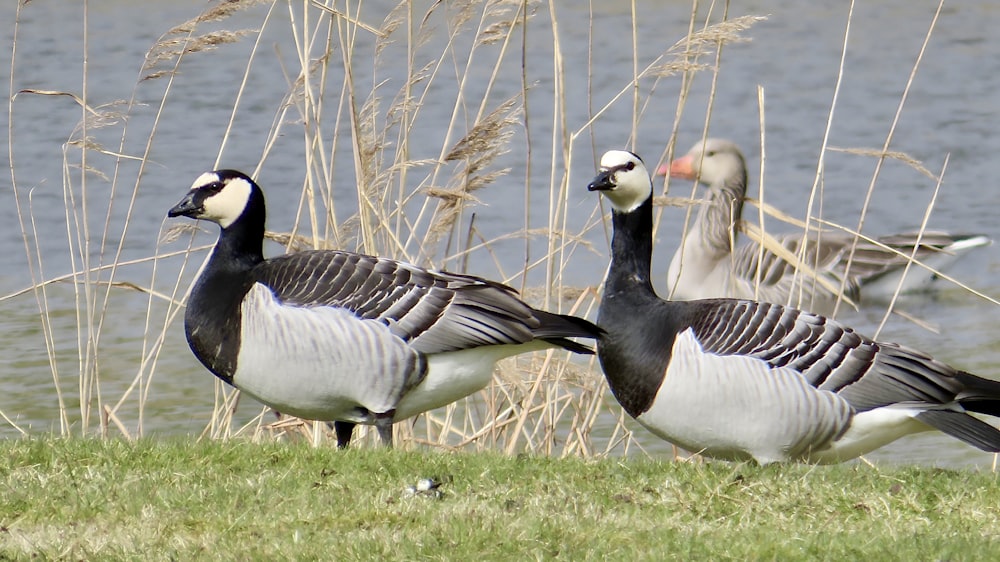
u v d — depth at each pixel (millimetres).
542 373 13531
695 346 11227
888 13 49438
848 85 38875
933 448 15875
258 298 11680
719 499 9391
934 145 32656
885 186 29469
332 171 14273
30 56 37938
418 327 11547
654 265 24719
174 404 16734
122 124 32562
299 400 11773
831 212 27547
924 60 41906
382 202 14320
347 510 9023
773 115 35344
